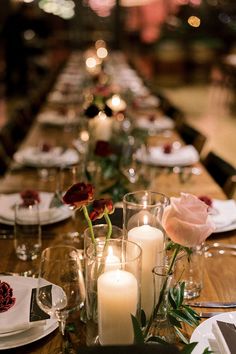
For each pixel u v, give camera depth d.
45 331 1.12
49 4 13.30
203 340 1.07
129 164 2.10
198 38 12.93
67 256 1.10
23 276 1.38
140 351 0.82
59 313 1.06
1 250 1.60
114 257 1.08
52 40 13.07
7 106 9.24
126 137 2.35
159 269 1.07
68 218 1.85
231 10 12.32
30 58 10.87
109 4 14.23
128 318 1.01
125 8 14.05
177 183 2.31
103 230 1.20
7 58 9.99
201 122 8.15
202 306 1.29
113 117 2.48
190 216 0.99
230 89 9.64
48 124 3.71
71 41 14.05
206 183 2.31
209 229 1.00
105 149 2.01
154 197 1.31
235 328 1.02
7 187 2.25
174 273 1.15
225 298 1.33
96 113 2.36
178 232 0.99
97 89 2.76
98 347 0.82
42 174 2.43
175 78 12.55
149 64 12.70
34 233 1.56
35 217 1.55
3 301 1.19
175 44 12.83
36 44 11.00
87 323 1.07
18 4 10.23
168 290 1.07
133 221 1.22
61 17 13.91
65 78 6.65
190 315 1.08
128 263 1.03
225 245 1.65
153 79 12.62
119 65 8.47
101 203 1.08
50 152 2.65
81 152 2.53
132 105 4.31
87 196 1.04
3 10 10.23
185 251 1.16
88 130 2.53
